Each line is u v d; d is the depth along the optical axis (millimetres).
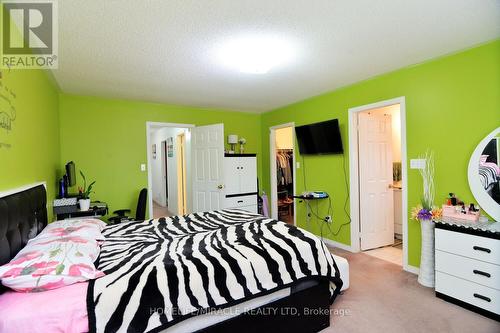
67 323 1159
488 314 2053
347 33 2100
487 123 2311
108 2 1622
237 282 1609
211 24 1921
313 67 2842
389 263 3223
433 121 2688
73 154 3717
